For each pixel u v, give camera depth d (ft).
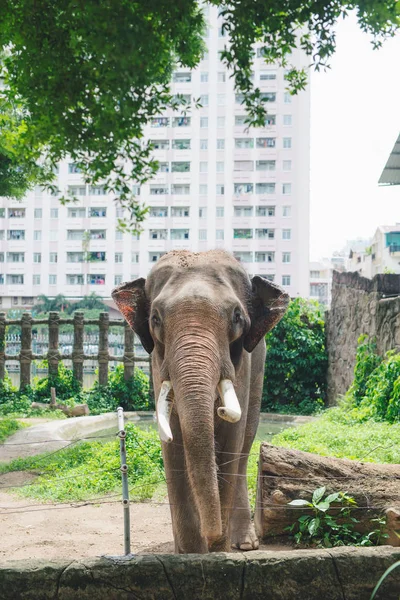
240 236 235.61
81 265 237.04
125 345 65.62
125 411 62.75
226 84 234.58
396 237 214.07
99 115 16.17
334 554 11.38
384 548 11.63
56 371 65.67
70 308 220.43
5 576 10.87
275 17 16.46
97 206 234.38
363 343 52.70
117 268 236.43
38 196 236.43
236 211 236.43
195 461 11.96
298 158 233.35
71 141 16.33
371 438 33.04
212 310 13.91
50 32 15.60
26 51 16.12
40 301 222.07
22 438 40.91
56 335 66.08
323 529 17.79
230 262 16.31
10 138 19.98
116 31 14.53
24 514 23.65
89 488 27.43
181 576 11.07
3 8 16.17
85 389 67.15
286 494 17.98
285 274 234.79
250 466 28.04
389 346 46.85
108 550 19.24
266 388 66.85
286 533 18.31
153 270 16.47
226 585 11.10
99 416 54.19
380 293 50.42
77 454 33.68
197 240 236.43
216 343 13.58
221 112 235.20
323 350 68.03
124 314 16.61
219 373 13.39
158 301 14.58
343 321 60.75
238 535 18.47
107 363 65.87
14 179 50.98
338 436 33.58
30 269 238.89
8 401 61.67
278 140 233.96
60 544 19.85
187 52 16.52
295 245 233.96
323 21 16.44
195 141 235.81
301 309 69.97
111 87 15.57
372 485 17.97
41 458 32.71
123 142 17.83
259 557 11.30
